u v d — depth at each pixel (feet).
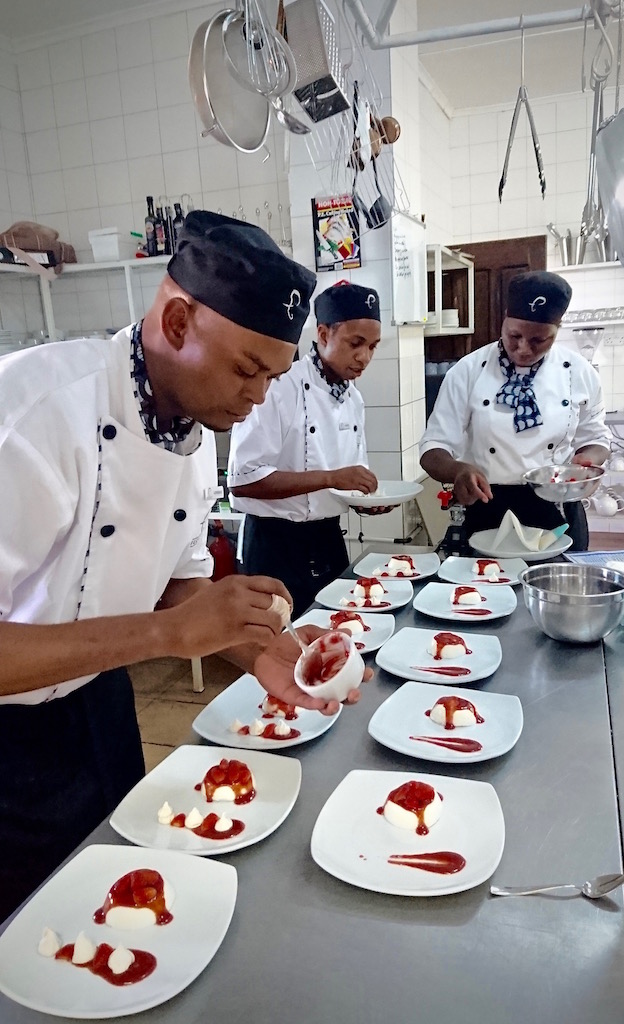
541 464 7.32
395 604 5.24
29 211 11.95
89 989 2.12
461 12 10.92
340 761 3.38
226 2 10.09
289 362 3.10
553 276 6.68
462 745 3.35
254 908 2.46
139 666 10.93
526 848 2.68
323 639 3.43
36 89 11.49
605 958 2.17
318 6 4.45
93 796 3.94
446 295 14.12
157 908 2.38
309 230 9.42
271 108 4.47
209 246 2.77
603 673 4.10
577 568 5.10
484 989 2.08
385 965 2.18
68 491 3.02
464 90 13.97
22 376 2.97
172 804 3.04
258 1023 2.00
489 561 5.85
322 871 2.64
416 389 10.57
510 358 7.28
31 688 2.64
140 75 10.87
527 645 4.53
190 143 10.88
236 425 6.58
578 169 14.71
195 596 2.84
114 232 10.56
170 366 3.07
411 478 10.39
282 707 3.76
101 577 3.42
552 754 3.30
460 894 2.47
